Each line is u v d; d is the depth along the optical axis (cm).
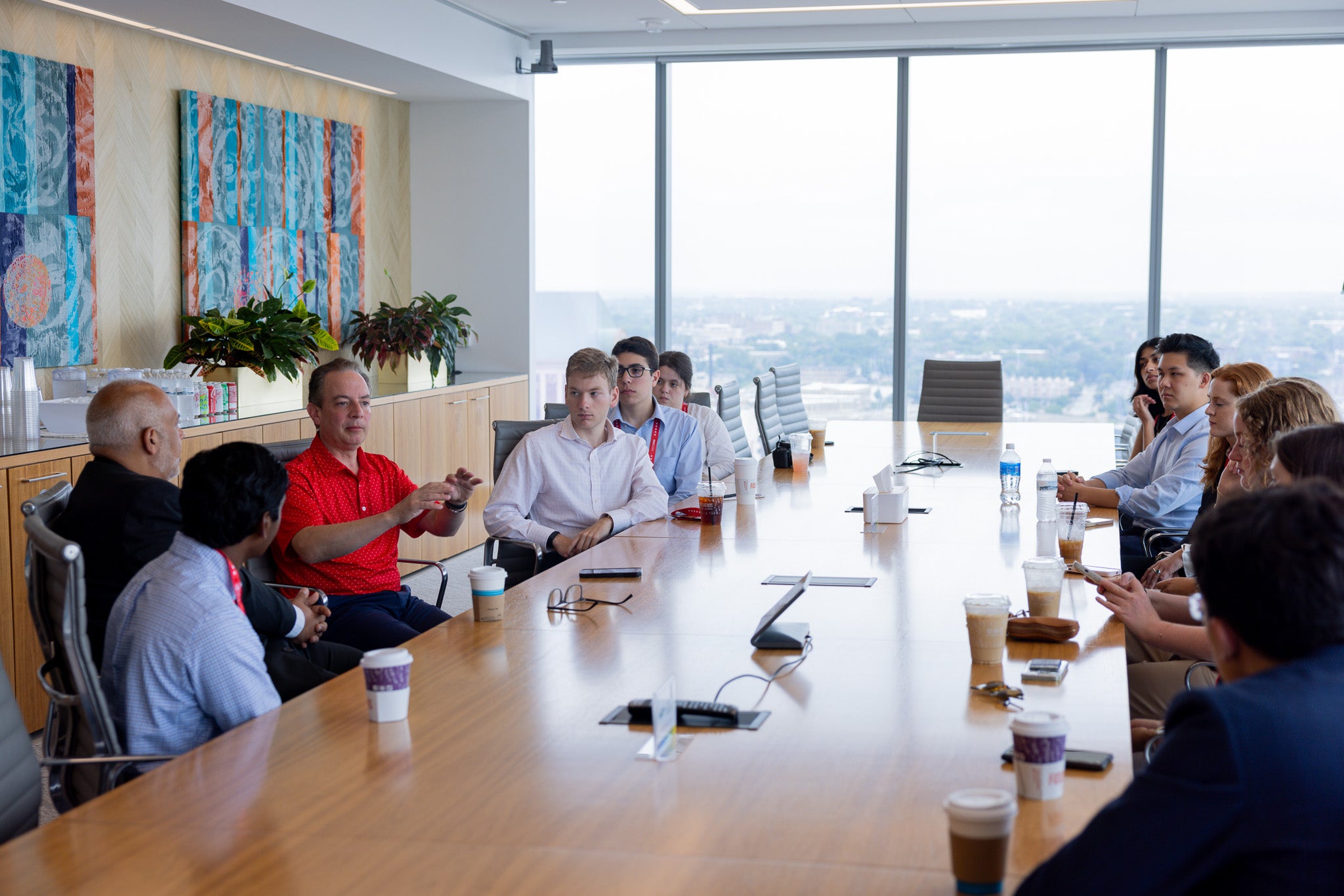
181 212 583
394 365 682
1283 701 118
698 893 140
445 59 674
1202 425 449
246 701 219
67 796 229
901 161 816
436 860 149
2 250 479
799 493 452
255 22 535
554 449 409
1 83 475
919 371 835
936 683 218
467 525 720
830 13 730
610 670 229
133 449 292
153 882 144
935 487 466
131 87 552
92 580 270
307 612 304
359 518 356
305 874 146
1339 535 123
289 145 660
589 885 142
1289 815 113
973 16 741
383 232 768
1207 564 128
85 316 526
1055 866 120
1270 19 724
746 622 263
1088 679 220
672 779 175
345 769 180
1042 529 331
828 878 143
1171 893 115
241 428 500
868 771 177
